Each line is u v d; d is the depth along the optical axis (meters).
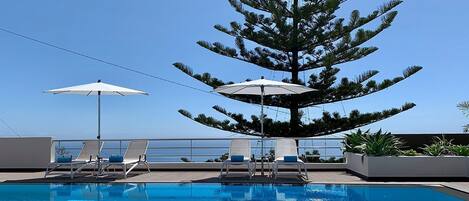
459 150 9.48
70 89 9.62
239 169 11.16
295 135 17.69
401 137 12.64
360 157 9.62
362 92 17.12
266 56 17.47
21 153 11.19
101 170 10.37
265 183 8.63
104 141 11.24
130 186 8.48
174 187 8.32
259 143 10.95
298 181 8.83
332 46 17.05
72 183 8.83
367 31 16.39
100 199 7.22
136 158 10.30
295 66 17.42
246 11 16.88
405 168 8.95
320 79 17.19
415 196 7.29
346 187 8.25
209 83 17.42
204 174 10.27
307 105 17.72
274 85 9.69
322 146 11.78
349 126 17.61
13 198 7.31
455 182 8.70
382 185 8.32
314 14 16.73
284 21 16.62
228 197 7.36
